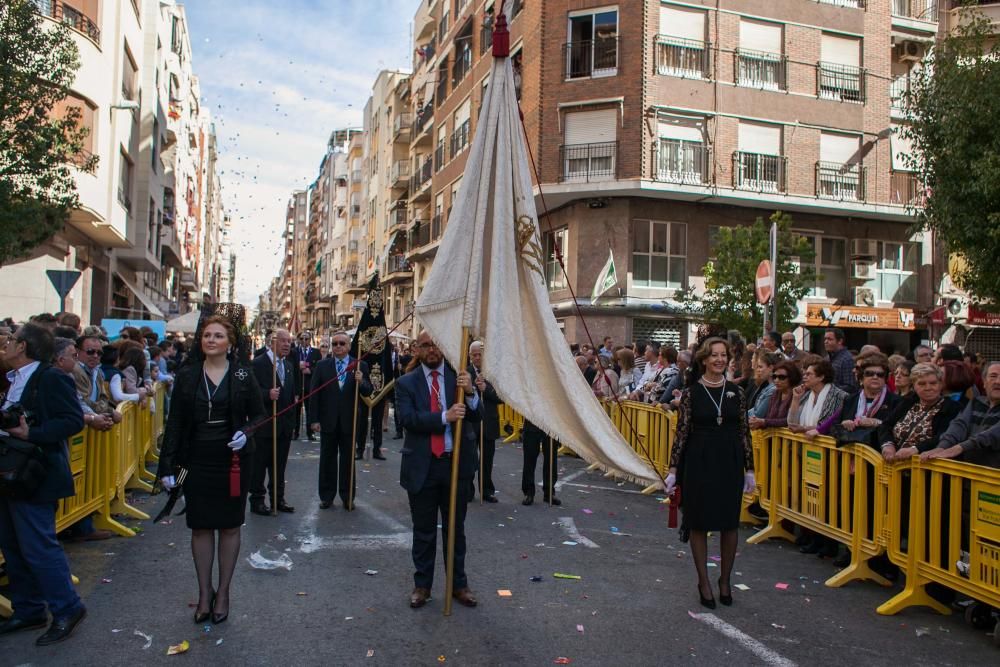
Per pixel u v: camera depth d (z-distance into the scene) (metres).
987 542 4.75
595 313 22.52
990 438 5.16
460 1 33.59
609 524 7.97
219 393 4.80
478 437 8.95
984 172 11.34
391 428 17.20
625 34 22.34
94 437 6.71
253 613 5.00
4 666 4.12
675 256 22.98
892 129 24.44
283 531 7.30
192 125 55.69
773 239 11.88
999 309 12.29
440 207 35.00
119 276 27.77
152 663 4.20
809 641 4.77
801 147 23.45
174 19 38.06
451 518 5.05
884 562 6.15
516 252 5.52
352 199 65.19
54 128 11.77
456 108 32.84
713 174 22.39
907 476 5.64
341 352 10.22
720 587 5.45
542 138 23.20
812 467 6.72
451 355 5.30
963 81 11.95
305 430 16.92
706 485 5.34
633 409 11.12
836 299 24.39
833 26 24.06
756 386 8.61
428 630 4.77
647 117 22.06
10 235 11.18
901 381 7.15
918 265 25.38
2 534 4.55
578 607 5.28
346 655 4.35
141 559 6.20
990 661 4.53
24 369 4.61
